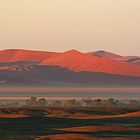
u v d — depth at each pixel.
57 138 194.12
